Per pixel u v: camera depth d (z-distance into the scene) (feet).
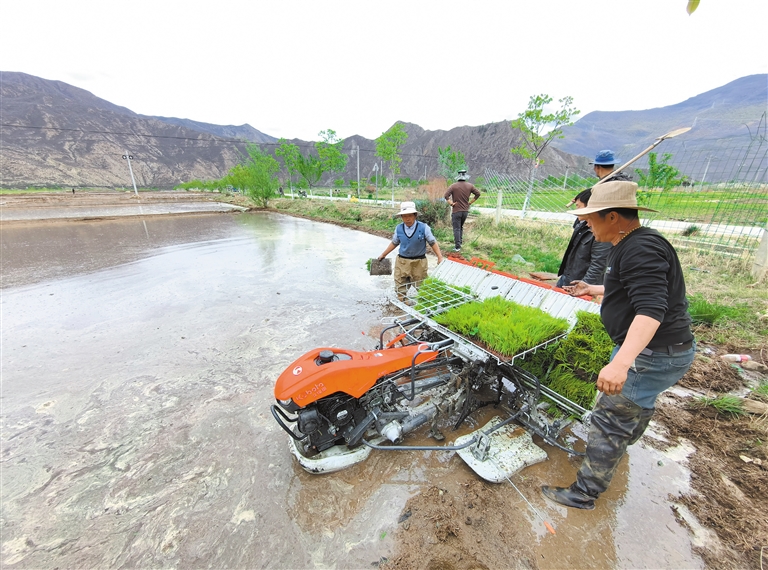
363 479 8.11
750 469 8.04
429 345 9.00
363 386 7.84
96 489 8.11
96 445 9.49
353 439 8.15
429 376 10.85
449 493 7.71
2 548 6.79
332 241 39.47
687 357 6.02
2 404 11.30
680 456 8.61
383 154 91.76
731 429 9.30
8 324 17.60
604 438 6.72
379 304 19.65
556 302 9.86
